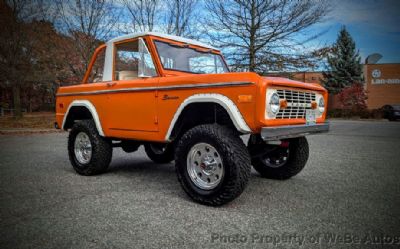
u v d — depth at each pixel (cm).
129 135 406
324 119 398
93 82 497
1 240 235
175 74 402
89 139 452
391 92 3538
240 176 300
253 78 288
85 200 335
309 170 504
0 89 2995
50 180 429
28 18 1473
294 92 336
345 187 396
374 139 1018
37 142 898
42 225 264
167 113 356
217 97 307
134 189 383
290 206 319
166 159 556
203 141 318
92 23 1325
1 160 590
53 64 1672
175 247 226
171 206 317
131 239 238
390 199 344
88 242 233
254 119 287
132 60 447
